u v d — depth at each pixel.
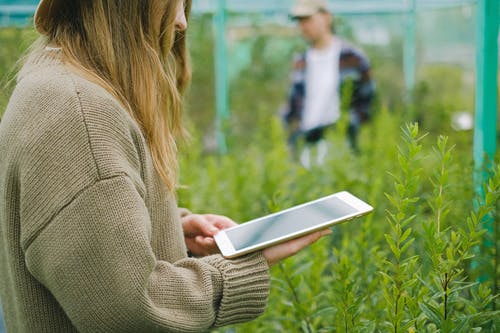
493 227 2.05
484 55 2.71
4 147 1.37
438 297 1.67
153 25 1.54
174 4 1.56
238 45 10.70
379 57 10.57
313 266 2.23
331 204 1.67
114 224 1.28
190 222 1.89
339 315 1.76
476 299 1.74
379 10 7.97
